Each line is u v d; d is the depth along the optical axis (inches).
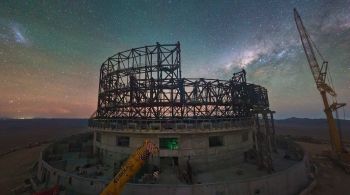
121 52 1505.9
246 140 1350.9
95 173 1013.2
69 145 1667.1
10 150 2247.8
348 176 1155.3
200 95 1357.0
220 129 1109.7
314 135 3698.3
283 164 1176.8
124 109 1443.2
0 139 3462.1
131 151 1120.8
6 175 1273.4
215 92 1406.3
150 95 1291.8
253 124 1286.9
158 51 1339.8
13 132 4835.1
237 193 732.0
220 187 721.0
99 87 1649.9
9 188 1044.5
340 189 949.2
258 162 1127.0
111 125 1205.7
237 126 1211.2
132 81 1352.1
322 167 1342.3
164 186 705.0
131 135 1133.1
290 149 1556.3
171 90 1288.1
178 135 1077.1
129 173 559.8
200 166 1077.1
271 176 803.4
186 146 1074.1
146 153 577.0
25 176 1223.5
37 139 3437.5
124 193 713.0
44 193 725.3
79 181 785.6
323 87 1617.9
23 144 2898.6
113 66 1596.9
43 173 1023.0
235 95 1464.1
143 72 1392.7
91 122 1445.6
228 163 1159.0
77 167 1113.4
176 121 1211.2
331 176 1151.0
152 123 1151.0
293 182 884.0
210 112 1406.3
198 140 1094.4
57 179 870.4
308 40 1784.0
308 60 1748.3
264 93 1851.6
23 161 1675.7
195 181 914.1
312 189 933.8
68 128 6235.2
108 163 1221.1
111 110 1503.4
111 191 548.7
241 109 1504.7
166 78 1295.5
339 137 1513.3
